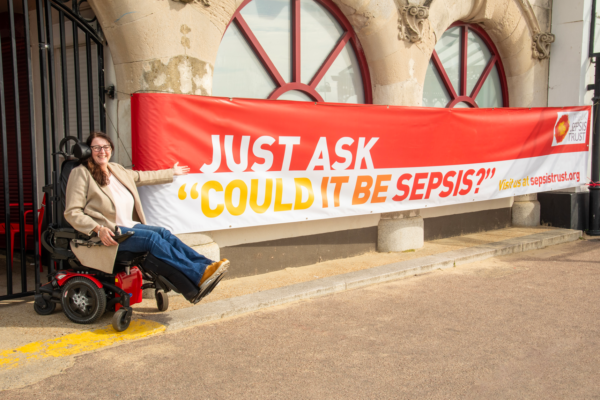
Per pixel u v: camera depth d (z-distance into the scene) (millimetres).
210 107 4555
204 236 4797
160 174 4242
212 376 3129
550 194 8703
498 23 7879
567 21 8516
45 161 4387
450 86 7695
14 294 4367
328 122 5449
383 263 5934
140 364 3277
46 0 4270
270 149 5020
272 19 5727
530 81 8562
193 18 4578
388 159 6070
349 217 6230
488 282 5406
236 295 4684
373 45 6273
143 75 4391
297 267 5766
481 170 7184
